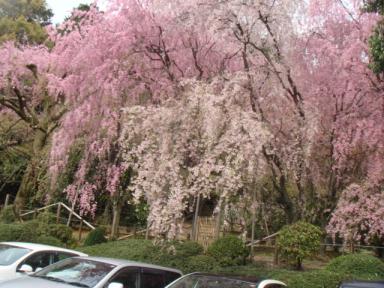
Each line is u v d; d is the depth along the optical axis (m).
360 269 9.23
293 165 10.98
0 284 6.35
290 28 11.01
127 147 10.91
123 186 13.94
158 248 11.05
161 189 9.38
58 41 14.27
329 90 12.02
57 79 13.35
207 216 14.05
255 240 12.88
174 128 9.80
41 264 8.09
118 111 12.64
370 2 9.46
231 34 10.98
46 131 16.05
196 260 10.52
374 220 10.83
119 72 12.48
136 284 6.71
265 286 6.36
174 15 11.38
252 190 10.32
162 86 12.34
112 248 11.89
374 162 11.40
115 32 12.53
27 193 16.19
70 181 15.34
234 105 9.78
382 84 11.37
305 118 10.90
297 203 12.12
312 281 8.61
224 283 6.41
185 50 12.39
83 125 13.07
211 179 9.27
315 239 10.80
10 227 12.54
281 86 11.16
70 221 16.58
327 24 12.41
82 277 6.47
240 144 9.10
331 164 12.00
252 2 10.66
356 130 11.27
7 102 17.06
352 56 11.26
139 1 12.42
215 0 10.86
